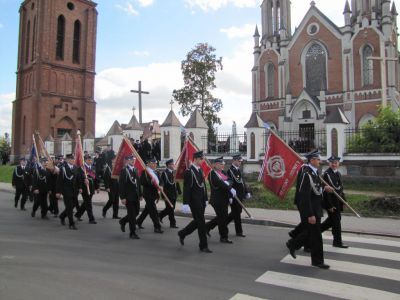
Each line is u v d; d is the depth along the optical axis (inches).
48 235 396.5
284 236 392.5
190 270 266.8
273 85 1720.0
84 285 231.8
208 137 936.3
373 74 1439.5
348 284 238.1
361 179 679.1
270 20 1795.0
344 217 482.3
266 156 435.5
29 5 2043.6
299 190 286.4
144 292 219.9
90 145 1375.5
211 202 365.4
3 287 227.3
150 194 420.5
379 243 353.7
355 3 1592.0
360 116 1456.7
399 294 221.6
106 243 358.0
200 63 1663.4
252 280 244.7
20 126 2042.3
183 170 456.4
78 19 2046.0
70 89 1996.8
